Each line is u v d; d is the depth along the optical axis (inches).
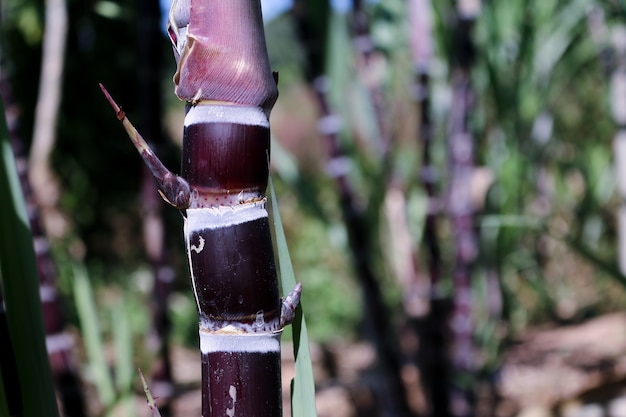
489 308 64.7
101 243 168.2
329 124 46.9
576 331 129.0
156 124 42.0
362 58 52.0
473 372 53.1
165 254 51.2
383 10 55.3
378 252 50.4
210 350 18.3
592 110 107.5
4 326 23.2
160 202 50.8
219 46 17.8
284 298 18.9
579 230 93.3
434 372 53.3
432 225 52.6
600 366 104.0
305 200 50.3
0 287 23.5
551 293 138.8
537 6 62.5
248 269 18.1
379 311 50.6
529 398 90.4
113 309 43.4
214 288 18.1
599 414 50.5
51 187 99.2
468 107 50.2
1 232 23.3
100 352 42.7
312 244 190.5
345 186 47.6
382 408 59.9
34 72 136.6
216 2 17.8
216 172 17.9
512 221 48.1
